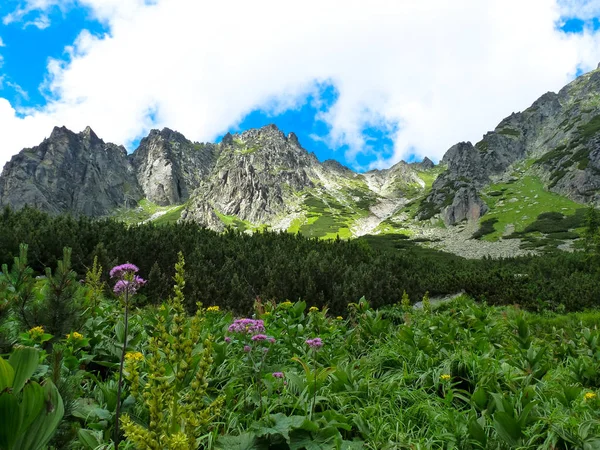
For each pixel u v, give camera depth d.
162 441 2.08
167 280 13.82
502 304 19.02
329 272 16.23
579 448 3.95
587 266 34.91
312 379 4.74
